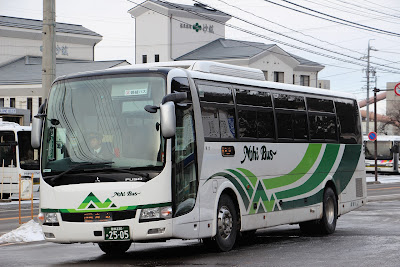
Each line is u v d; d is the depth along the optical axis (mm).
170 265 13453
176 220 13992
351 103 22109
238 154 16188
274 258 14344
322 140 20000
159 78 14211
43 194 14320
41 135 14773
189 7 87562
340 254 14836
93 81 14562
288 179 18203
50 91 14898
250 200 16547
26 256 15781
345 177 21250
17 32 90188
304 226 19984
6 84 84062
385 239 17688
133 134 14016
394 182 58625
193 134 14734
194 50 86812
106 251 16234
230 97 16203
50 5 22625
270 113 17703
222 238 15570
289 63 82938
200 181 14781
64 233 13953
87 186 13883
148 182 13719
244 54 79500
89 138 14203
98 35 96562
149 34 87312
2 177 40844
